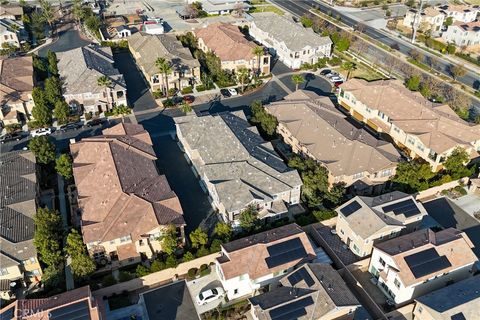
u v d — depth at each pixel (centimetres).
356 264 6550
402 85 10694
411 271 5906
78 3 15450
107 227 6600
